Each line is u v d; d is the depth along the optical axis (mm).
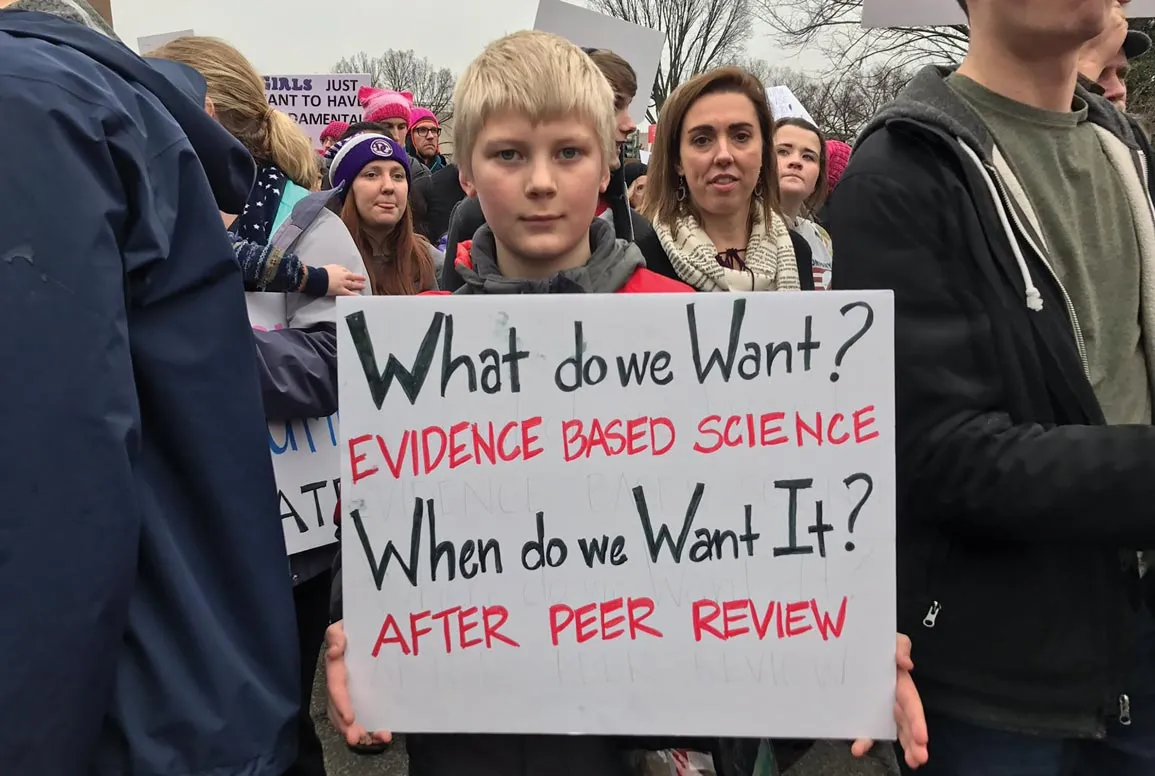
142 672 939
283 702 1021
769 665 1134
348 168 2900
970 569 1162
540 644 1146
